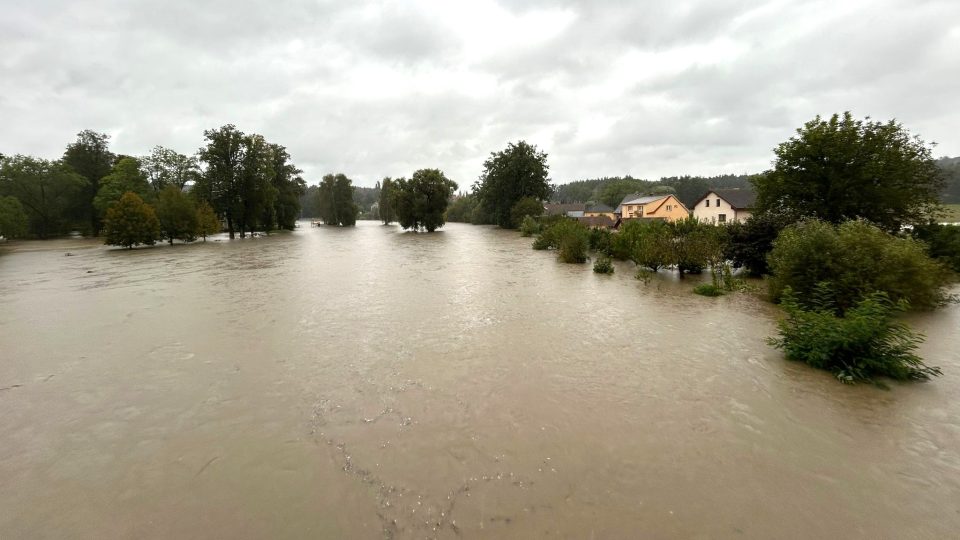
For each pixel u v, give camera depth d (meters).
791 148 15.98
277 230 65.44
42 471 3.99
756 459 4.02
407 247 31.81
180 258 24.41
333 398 5.46
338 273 17.42
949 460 3.98
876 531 3.08
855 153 14.58
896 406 5.07
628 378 6.04
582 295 12.34
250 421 4.88
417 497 3.50
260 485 3.70
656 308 10.57
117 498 3.57
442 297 12.11
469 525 3.17
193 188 47.22
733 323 9.03
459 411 5.06
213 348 7.58
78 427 4.82
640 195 90.69
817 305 9.23
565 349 7.38
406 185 57.31
